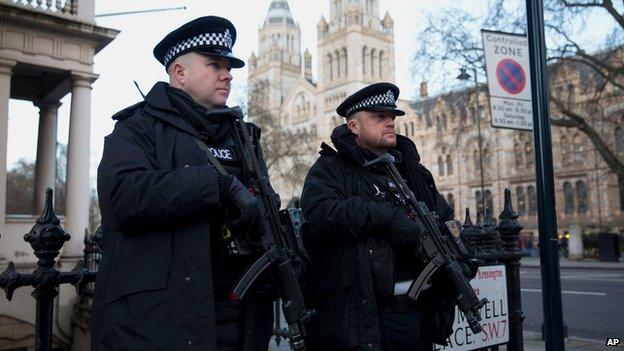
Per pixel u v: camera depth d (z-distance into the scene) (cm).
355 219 259
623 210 4344
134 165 192
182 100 217
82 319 1062
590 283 1573
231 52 233
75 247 1274
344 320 263
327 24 7625
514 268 443
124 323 185
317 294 276
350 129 311
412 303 286
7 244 1213
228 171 226
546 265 392
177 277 189
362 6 7269
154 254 191
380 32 7438
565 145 4781
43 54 1260
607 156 2048
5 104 1198
